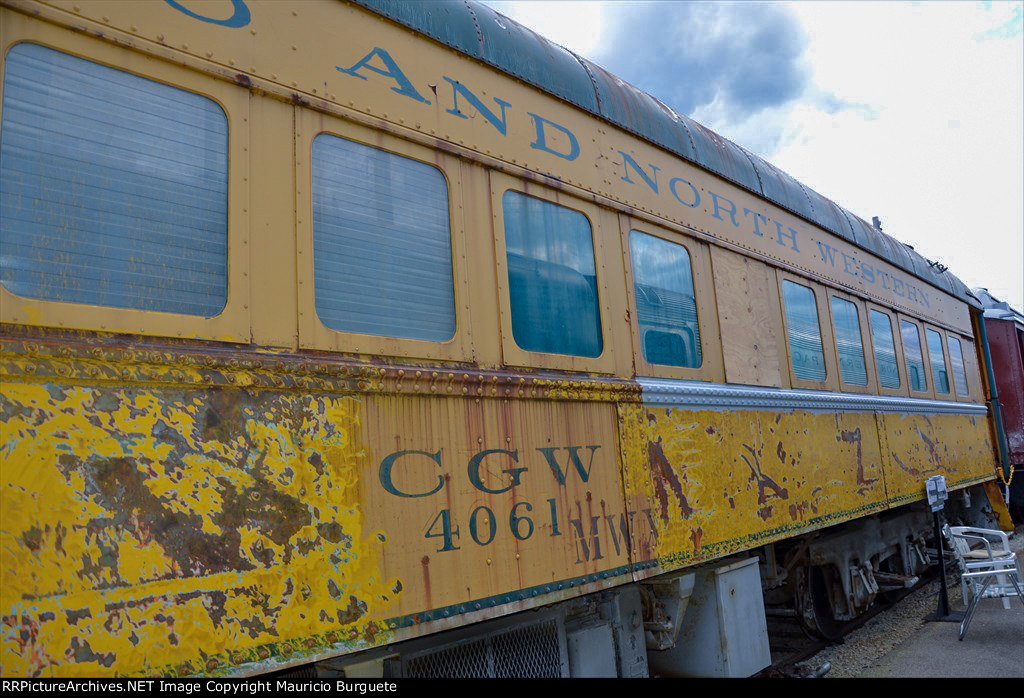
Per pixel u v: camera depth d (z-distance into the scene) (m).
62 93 2.04
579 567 3.26
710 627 4.17
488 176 3.26
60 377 1.88
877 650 5.90
